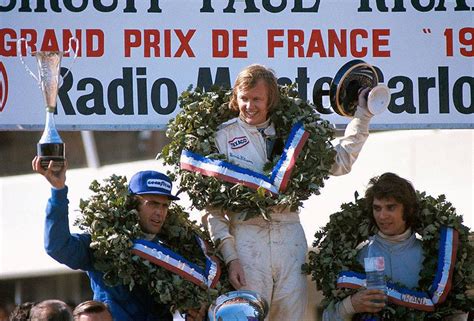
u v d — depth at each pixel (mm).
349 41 18891
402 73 18938
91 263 15977
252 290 16188
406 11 18969
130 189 16172
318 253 16672
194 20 18750
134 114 18672
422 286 16359
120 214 15930
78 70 18625
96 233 15750
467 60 19000
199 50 18750
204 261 16250
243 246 16281
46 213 15445
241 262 16266
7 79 18547
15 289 28766
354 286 16281
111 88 18656
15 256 28172
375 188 16422
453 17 19016
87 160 32781
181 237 16453
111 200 16031
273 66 18812
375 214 16375
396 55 18938
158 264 15789
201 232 16703
